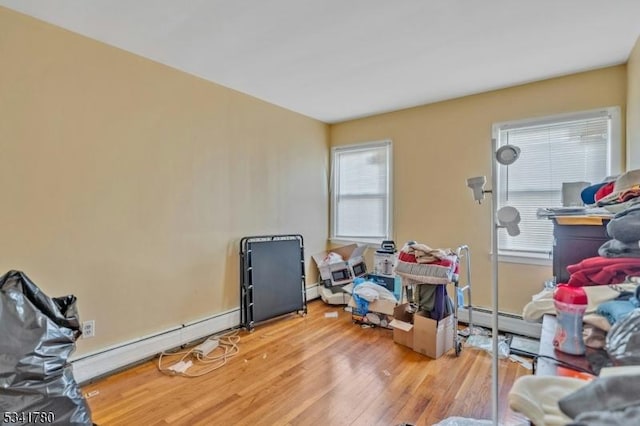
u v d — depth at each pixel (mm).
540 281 3043
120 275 2512
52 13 2035
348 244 4426
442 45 2418
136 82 2584
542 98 3041
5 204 1996
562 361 1039
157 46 2455
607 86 2758
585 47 2436
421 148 3779
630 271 1230
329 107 3889
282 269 3697
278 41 2367
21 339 1488
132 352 2555
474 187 1499
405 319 3080
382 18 2068
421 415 1952
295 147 4070
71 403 1573
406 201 3889
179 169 2887
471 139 3430
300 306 3820
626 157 2658
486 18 2066
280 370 2498
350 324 3479
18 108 2035
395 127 3990
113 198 2469
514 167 3207
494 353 1354
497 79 3027
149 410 2008
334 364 2588
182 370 2492
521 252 3172
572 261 1786
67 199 2242
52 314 1673
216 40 2361
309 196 4285
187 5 1946
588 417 551
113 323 2475
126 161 2537
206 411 2002
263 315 3459
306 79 3064
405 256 2902
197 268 3037
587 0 1882
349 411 2000
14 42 2014
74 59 2258
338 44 2408
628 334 853
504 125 3240
